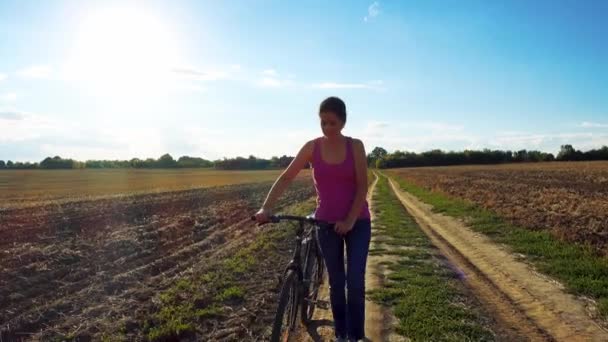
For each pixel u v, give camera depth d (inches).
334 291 194.1
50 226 640.4
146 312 267.3
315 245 225.6
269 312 263.0
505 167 3430.1
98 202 1051.3
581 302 266.8
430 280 307.7
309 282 204.2
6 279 353.1
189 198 1166.3
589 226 501.4
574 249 395.2
